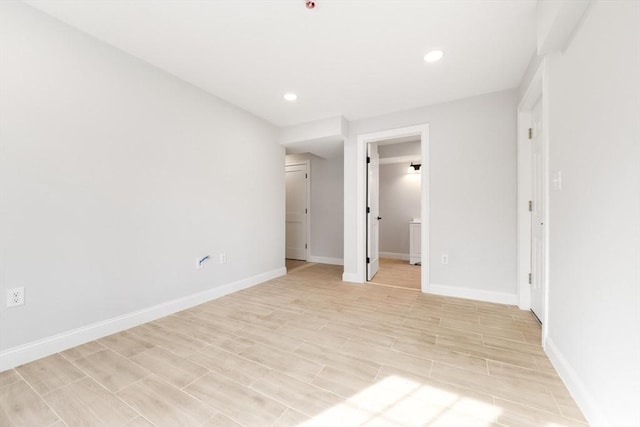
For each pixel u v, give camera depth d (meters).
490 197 2.65
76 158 1.77
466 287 2.76
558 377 1.41
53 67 1.67
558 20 1.26
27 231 1.57
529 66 2.10
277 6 1.57
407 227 5.20
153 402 1.23
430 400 1.24
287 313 2.36
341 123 3.29
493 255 2.64
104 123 1.91
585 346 1.17
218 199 2.83
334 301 2.68
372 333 1.95
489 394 1.28
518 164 2.45
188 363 1.55
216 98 2.79
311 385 1.35
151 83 2.20
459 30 1.77
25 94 1.56
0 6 1.47
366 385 1.35
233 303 2.63
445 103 2.87
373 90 2.62
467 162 2.75
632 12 0.87
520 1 1.51
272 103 2.95
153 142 2.22
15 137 1.52
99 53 1.88
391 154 4.94
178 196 2.43
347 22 1.70
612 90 0.99
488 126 2.66
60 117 1.70
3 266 1.49
